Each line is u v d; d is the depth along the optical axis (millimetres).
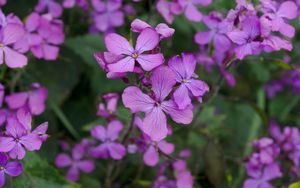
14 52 260
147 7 388
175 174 322
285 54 397
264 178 326
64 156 335
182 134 349
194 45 384
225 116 368
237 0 256
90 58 351
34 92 316
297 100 427
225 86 396
